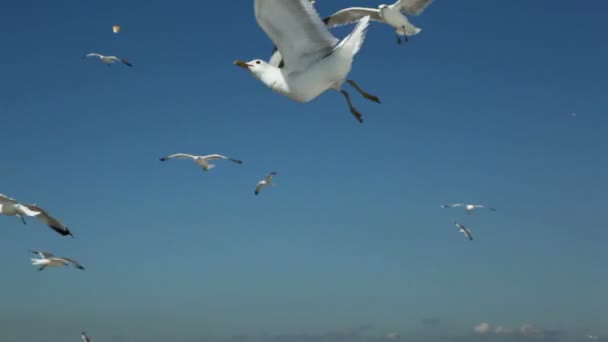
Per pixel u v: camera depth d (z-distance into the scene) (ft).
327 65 35.99
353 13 70.95
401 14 71.56
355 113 40.27
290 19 35.78
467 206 84.58
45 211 48.06
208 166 85.30
